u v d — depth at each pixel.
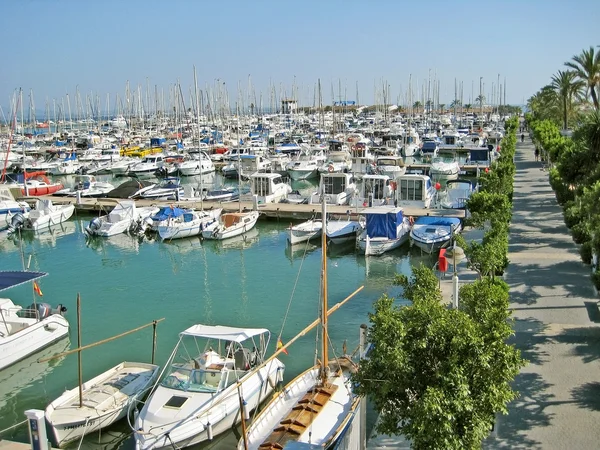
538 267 28.02
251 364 19.09
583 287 24.81
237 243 41.09
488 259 21.97
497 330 11.73
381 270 33.72
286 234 42.44
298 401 16.84
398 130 104.56
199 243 41.38
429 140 94.50
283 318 26.31
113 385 18.72
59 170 75.19
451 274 28.28
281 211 46.34
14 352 21.97
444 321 11.54
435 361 11.50
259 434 15.71
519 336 19.81
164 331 24.95
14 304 27.80
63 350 23.23
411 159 81.62
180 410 16.72
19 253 39.75
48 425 16.58
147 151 86.62
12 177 69.94
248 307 27.95
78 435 16.73
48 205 47.34
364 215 37.84
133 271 34.91
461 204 44.78
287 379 20.23
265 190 51.28
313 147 81.50
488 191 40.12
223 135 98.19
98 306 28.55
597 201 20.64
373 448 14.70
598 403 15.38
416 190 45.31
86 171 74.44
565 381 16.62
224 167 70.44
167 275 33.94
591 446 13.55
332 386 17.34
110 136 113.88
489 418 11.28
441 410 10.41
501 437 14.02
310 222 40.19
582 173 28.77
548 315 21.77
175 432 15.95
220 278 33.06
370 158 66.88
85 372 21.27
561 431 14.18
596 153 27.25
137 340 23.95
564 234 34.50
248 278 32.91
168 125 127.38
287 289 30.70
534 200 45.53
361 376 12.07
